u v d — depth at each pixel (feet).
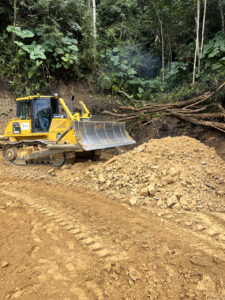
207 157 18.40
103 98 43.57
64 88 43.21
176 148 19.62
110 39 50.01
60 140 23.47
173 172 15.53
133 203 13.62
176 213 12.36
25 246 9.37
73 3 43.80
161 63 48.03
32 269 8.09
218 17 38.37
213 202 13.28
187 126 29.40
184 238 9.89
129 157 19.83
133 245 9.43
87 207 13.48
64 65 41.45
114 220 11.70
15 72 40.57
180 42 45.32
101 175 18.25
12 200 14.62
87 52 44.78
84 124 22.33
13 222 11.44
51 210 13.06
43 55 38.58
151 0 43.62
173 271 7.92
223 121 26.43
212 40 37.17
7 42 41.22
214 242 9.60
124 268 8.13
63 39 40.91
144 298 6.94
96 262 8.49
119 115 36.04
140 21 52.95
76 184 18.07
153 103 35.47
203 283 7.33
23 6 42.16
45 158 24.79
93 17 46.37
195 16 38.42
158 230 10.62
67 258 8.71
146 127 33.06
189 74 39.06
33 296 6.95
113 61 46.57
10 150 26.76
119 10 50.67
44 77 41.98
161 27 42.75
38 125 25.55
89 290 7.26
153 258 8.59
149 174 16.37
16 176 20.88
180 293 7.08
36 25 42.32
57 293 7.10
